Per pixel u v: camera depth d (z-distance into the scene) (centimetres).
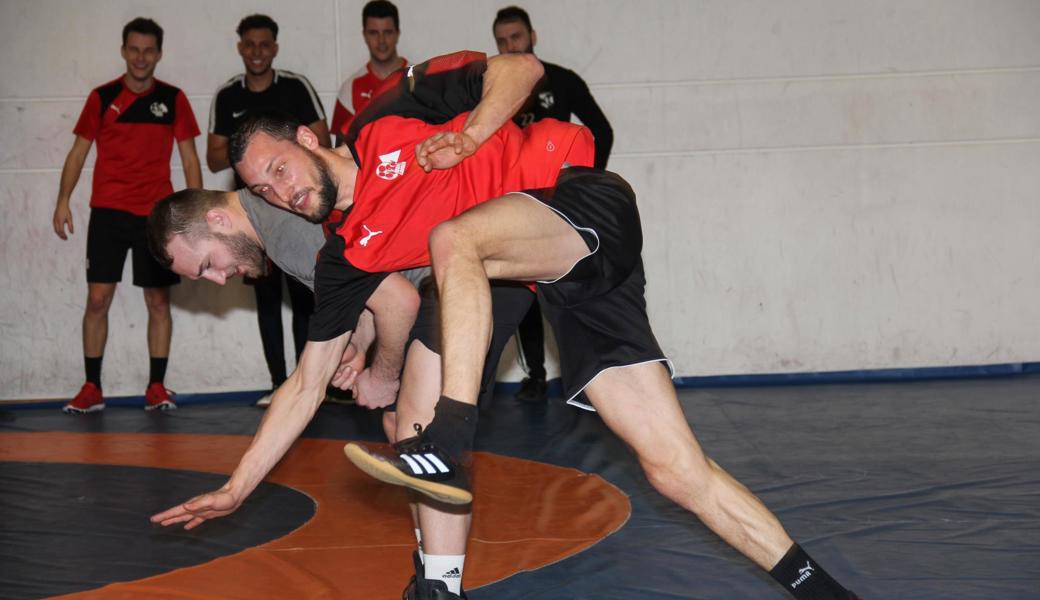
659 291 682
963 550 305
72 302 669
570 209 215
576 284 227
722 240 681
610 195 225
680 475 227
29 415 618
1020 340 684
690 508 231
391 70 605
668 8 674
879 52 677
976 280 681
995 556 299
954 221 681
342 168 234
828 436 495
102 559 312
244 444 506
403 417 244
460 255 194
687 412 577
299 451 481
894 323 684
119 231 619
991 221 681
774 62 677
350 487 405
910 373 681
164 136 621
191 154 630
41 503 384
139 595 277
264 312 621
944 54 676
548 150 236
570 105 589
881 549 309
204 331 673
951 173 680
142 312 669
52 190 667
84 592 280
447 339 188
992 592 268
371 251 235
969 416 537
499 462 448
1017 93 678
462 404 184
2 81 664
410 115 236
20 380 668
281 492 399
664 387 228
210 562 307
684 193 679
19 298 666
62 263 668
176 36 670
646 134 679
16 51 664
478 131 223
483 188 231
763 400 612
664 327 683
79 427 568
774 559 226
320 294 245
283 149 226
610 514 357
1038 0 675
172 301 671
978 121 679
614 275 225
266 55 607
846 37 676
